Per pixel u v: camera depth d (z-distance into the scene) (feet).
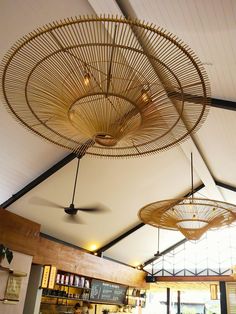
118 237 35.45
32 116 9.65
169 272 41.73
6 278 22.06
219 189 31.50
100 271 33.58
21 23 15.62
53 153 22.82
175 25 12.41
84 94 8.02
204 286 43.45
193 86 8.38
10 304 22.04
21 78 8.59
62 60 7.91
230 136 20.26
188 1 10.95
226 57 12.86
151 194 31.12
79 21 7.30
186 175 30.32
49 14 15.55
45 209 27.27
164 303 58.44
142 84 7.91
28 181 24.20
